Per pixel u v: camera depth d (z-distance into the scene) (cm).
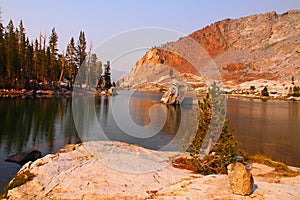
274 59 11812
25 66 4041
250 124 2164
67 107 2575
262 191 532
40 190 586
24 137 1413
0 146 1244
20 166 987
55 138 1394
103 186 580
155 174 650
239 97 5744
